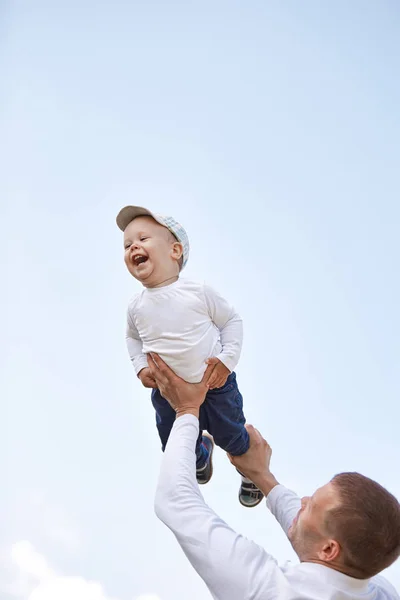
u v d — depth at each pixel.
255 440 2.56
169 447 2.05
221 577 1.68
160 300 2.31
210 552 1.72
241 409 2.52
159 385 2.29
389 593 1.86
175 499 1.86
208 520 1.79
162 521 1.85
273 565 1.71
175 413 2.46
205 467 2.67
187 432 2.12
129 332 2.49
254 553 1.72
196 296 2.32
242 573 1.67
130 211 2.37
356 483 1.75
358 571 1.69
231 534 1.77
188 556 1.77
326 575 1.68
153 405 2.51
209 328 2.33
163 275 2.33
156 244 2.31
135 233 2.32
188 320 2.28
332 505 1.72
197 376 2.26
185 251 2.42
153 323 2.30
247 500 2.77
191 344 2.26
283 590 1.64
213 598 1.71
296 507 2.22
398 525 1.69
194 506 1.83
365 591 1.73
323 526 1.72
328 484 1.80
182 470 1.94
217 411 2.43
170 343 2.27
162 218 2.36
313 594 1.65
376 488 1.74
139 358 2.44
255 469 2.51
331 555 1.70
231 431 2.46
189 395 2.25
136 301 2.38
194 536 1.76
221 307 2.36
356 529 1.66
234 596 1.66
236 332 2.38
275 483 2.47
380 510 1.68
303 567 1.72
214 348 2.33
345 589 1.68
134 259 2.31
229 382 2.46
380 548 1.66
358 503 1.69
